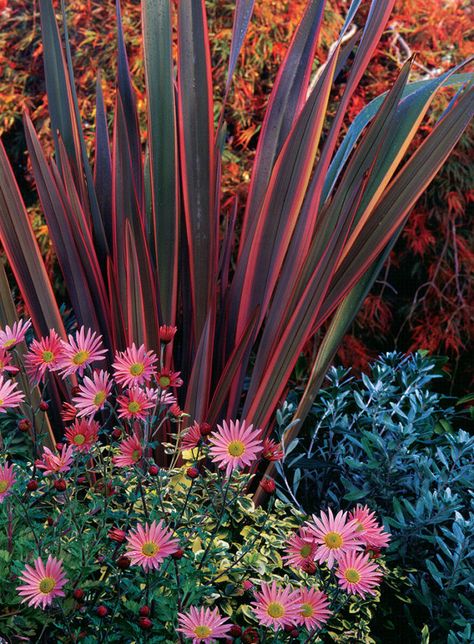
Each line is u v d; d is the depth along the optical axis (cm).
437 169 146
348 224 138
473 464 147
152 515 111
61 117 162
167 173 146
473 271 323
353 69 144
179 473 122
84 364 109
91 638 99
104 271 162
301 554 96
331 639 124
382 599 138
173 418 126
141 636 100
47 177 148
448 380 313
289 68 150
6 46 340
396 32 329
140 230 144
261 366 151
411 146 309
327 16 307
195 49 140
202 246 145
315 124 138
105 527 111
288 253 148
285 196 142
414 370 177
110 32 316
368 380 161
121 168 146
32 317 160
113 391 151
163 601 101
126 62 158
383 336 327
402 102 154
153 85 144
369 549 98
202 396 144
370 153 139
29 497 111
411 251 336
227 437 103
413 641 134
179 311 166
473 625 123
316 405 177
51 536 111
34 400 152
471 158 314
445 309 328
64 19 155
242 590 110
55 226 154
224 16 310
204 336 140
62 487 104
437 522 133
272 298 161
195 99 141
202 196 143
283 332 147
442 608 129
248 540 117
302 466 152
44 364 110
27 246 155
